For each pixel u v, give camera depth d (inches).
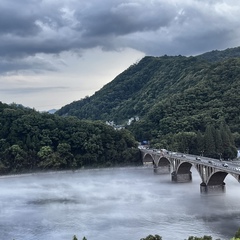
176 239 6112.2
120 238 6279.5
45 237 6520.7
